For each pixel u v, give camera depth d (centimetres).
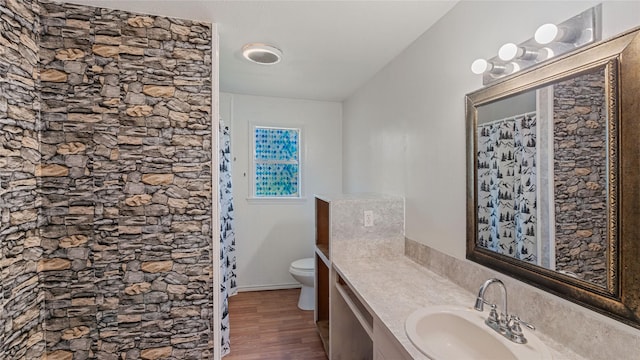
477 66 132
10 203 137
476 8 148
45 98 160
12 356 138
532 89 117
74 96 165
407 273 183
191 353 183
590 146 97
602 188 93
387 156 249
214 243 186
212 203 186
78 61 165
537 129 115
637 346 85
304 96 352
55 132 162
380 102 263
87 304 168
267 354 231
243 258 354
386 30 190
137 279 175
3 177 132
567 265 104
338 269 196
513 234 125
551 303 110
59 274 164
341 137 379
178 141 180
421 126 197
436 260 181
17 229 142
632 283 86
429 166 188
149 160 176
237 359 224
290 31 193
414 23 181
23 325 146
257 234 358
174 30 178
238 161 349
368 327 151
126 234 173
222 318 227
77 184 166
